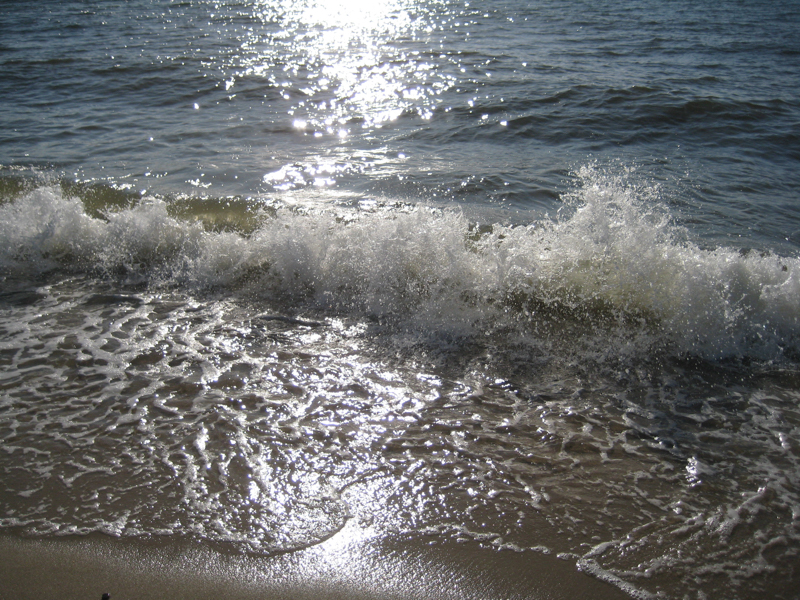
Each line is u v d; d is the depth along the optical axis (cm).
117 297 414
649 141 742
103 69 1090
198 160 656
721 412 299
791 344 356
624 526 226
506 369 333
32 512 225
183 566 204
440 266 409
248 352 345
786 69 1100
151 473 246
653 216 477
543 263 407
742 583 203
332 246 430
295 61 1192
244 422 280
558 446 270
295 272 429
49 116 831
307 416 286
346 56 1240
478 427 282
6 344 348
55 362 330
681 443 275
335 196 557
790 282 369
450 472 251
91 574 200
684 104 839
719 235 490
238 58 1219
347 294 412
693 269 378
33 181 579
